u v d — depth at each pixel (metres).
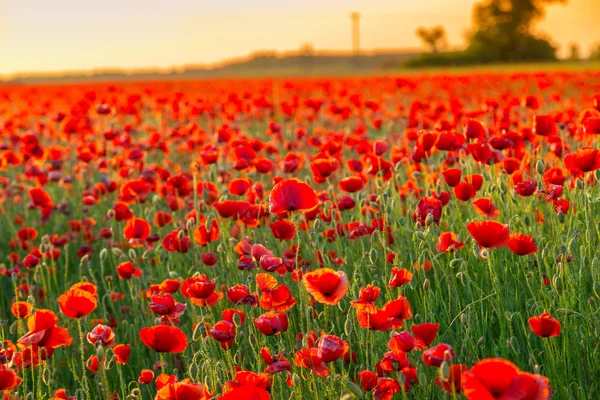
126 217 4.57
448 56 78.06
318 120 11.41
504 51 81.94
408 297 3.65
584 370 2.88
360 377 2.43
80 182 7.00
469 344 3.02
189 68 115.31
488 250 3.03
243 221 3.78
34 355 2.71
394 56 127.94
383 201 3.64
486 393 1.65
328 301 2.38
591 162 3.32
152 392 3.56
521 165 4.65
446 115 9.93
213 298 2.88
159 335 2.49
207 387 2.50
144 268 4.89
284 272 3.19
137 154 6.49
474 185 3.87
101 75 96.12
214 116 10.81
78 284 2.80
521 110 9.07
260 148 5.47
